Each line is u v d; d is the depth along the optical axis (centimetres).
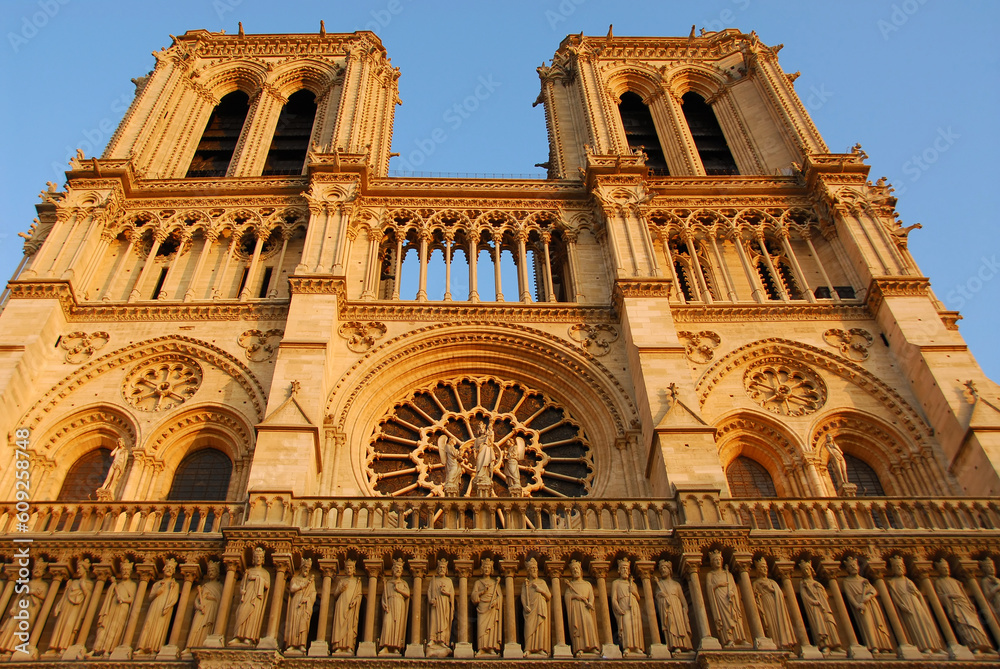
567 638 2806
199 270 4416
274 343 3962
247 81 6150
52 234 4334
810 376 4009
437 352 4075
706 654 2600
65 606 2731
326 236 4366
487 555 2895
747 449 3819
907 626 2789
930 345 3850
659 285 4128
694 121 6169
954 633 2812
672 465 3284
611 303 4222
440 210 4766
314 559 2877
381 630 2723
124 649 2636
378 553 2873
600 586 2841
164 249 4622
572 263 4519
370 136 5478
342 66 6162
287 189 4803
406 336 4056
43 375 3788
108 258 4456
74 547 2859
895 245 4484
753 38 6250
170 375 3884
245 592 2727
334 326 3978
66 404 3719
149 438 3606
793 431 3759
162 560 2878
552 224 4759
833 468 3744
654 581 2880
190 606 2800
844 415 3838
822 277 4516
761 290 4394
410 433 3909
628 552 2917
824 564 2922
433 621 2703
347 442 3669
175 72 5791
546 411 4006
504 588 2841
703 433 3391
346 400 3778
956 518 3122
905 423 3756
